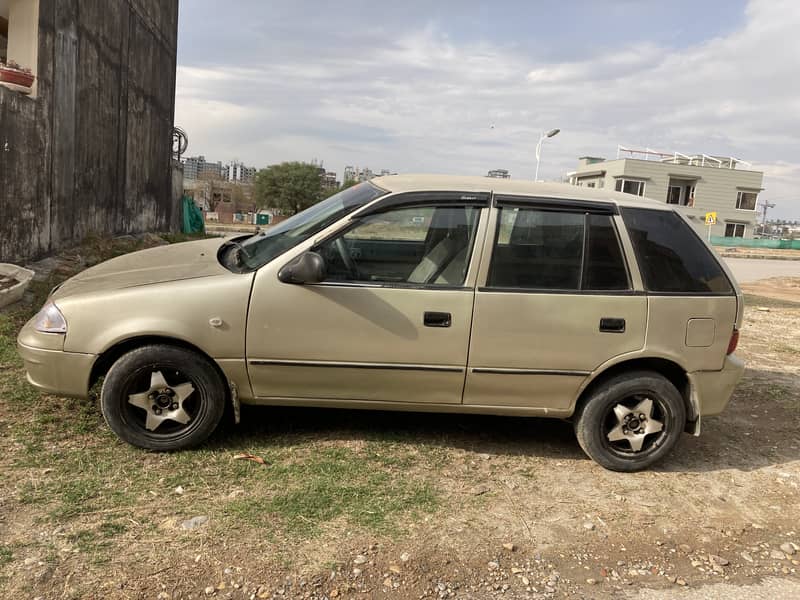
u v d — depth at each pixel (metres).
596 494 3.84
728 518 3.68
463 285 3.84
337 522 3.21
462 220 3.93
